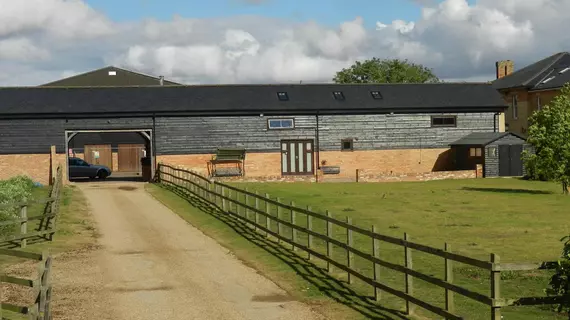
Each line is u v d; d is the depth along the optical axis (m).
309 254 17.52
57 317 12.05
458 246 19.08
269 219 21.56
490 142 45.03
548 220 24.25
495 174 45.44
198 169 43.50
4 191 23.70
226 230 22.92
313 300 13.21
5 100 41.47
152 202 31.48
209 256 18.33
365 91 47.56
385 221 24.34
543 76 57.03
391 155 46.31
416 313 12.02
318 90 47.09
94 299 13.46
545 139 33.16
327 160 45.28
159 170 41.78
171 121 43.16
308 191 35.94
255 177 42.91
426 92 48.38
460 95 48.41
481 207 28.41
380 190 36.62
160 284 14.88
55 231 21.14
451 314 10.21
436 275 15.13
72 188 38.69
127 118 42.47
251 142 44.22
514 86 57.50
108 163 62.00
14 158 40.72
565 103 33.72
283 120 44.62
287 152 44.81
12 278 10.26
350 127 45.66
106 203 31.12
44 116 40.94
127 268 16.72
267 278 15.35
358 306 12.66
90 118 41.75
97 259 17.95
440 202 30.42
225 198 26.20
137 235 22.09
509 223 23.56
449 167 47.41
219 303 13.08
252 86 46.78
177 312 12.41
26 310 9.81
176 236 21.88
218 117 43.75
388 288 12.48
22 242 19.77
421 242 19.81
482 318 11.53
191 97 44.44
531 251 18.17
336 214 26.36
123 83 69.69
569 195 33.28
